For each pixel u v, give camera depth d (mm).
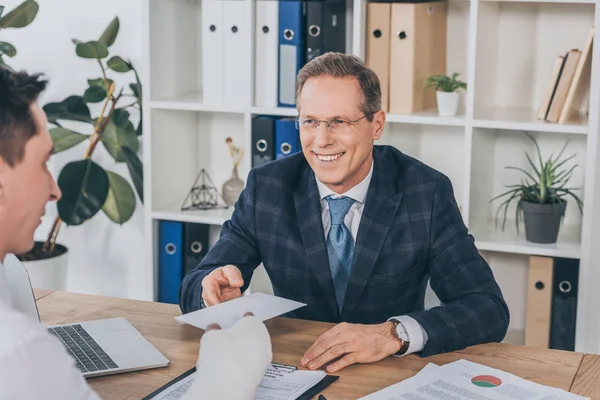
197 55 3426
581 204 2955
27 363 1005
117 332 1790
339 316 2090
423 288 2131
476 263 2010
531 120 2822
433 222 2061
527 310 2945
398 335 1686
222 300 1888
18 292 1581
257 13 3023
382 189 2078
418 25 2904
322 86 1929
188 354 1697
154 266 3307
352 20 3133
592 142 2717
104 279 3754
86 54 3303
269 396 1477
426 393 1481
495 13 2982
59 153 3672
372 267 2033
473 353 1719
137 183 3451
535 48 3035
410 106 2957
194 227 3268
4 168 1143
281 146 3068
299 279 2096
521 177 3129
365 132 1967
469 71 2818
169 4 3225
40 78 1176
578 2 2691
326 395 1505
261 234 2129
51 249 3559
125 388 1541
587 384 1560
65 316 1913
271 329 1833
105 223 3703
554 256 2873
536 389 1506
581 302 2824
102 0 3498
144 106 3186
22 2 3590
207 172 3508
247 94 3076
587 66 2785
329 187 2062
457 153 3164
